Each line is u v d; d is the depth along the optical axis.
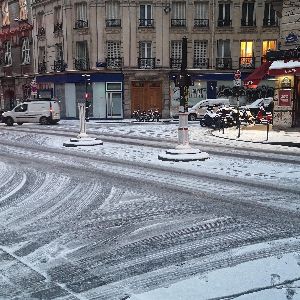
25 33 38.53
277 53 18.42
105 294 3.51
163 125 25.84
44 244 4.77
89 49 33.12
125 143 15.38
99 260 4.28
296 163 10.29
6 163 10.94
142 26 32.69
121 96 33.47
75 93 34.06
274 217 5.68
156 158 11.36
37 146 14.91
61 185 8.00
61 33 34.28
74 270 4.04
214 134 17.94
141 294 3.49
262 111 24.72
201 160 10.81
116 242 4.80
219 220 5.57
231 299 3.34
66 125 27.47
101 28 32.75
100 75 33.03
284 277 3.75
